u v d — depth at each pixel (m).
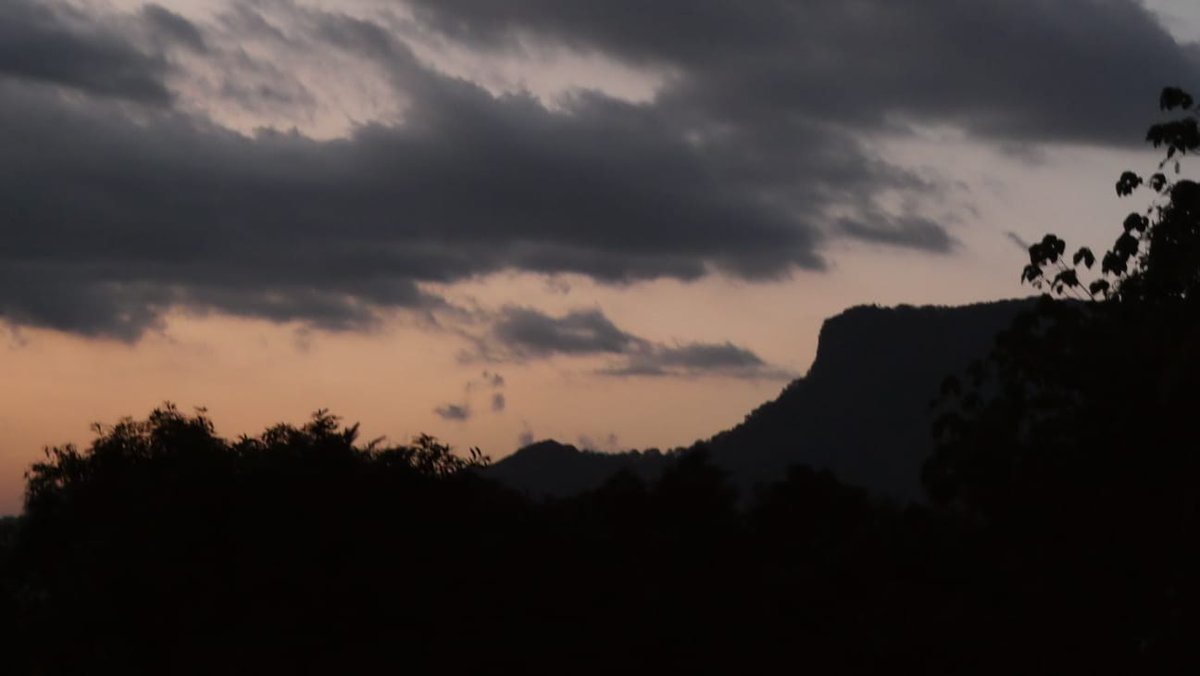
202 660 21.77
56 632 22.64
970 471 21.45
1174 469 19.84
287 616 21.50
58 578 23.66
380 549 22.20
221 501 22.12
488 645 22.89
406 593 22.11
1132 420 20.00
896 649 23.11
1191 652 19.42
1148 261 22.12
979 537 22.19
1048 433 21.27
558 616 23.73
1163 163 22.38
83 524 24.62
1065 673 20.77
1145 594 20.25
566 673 23.84
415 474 23.25
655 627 24.52
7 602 24.39
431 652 22.30
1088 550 20.38
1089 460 20.42
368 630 21.94
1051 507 20.69
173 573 21.77
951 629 22.17
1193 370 18.70
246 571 21.66
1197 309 21.00
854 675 24.52
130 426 25.66
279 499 22.16
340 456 22.77
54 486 25.14
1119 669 20.48
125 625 21.98
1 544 25.78
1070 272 22.44
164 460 24.61
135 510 22.83
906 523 24.55
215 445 24.59
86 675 22.78
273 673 21.47
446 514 23.14
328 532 21.98
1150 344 20.25
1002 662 21.31
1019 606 21.06
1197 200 21.66
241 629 21.56
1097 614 20.47
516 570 23.38
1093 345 21.11
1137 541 20.05
